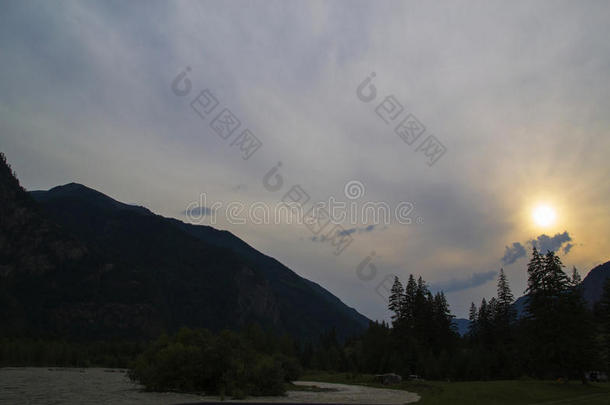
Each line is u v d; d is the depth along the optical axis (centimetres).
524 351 7256
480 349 9688
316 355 14062
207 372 5019
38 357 14262
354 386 7219
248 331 11319
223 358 5084
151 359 5556
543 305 6134
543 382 5691
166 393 4816
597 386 5644
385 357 10594
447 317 11406
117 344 17938
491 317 11700
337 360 13325
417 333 10875
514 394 4912
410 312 11338
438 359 9525
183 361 5094
